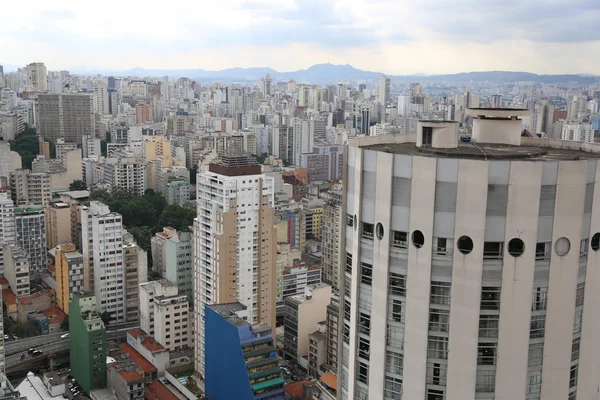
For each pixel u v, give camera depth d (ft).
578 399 188.03
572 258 177.88
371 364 195.83
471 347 179.32
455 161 173.88
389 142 227.81
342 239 207.92
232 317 612.29
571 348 182.60
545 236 175.83
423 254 180.55
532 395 182.91
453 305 179.32
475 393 181.27
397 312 188.24
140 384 646.33
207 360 650.84
